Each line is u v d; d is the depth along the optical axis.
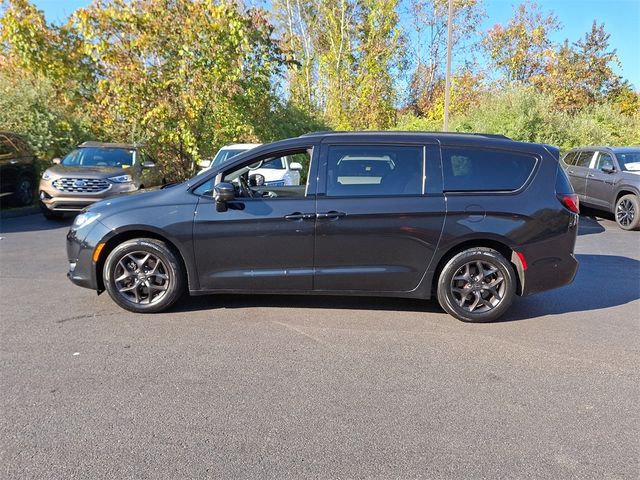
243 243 4.55
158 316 4.64
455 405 3.16
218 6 13.25
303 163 5.36
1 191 10.56
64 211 9.80
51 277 5.89
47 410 3.01
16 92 12.62
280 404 3.13
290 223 4.51
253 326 4.44
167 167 15.38
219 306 4.95
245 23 13.51
